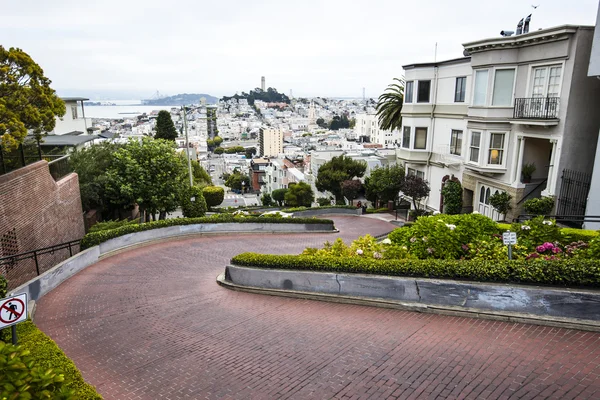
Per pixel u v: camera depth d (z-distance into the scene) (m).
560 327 6.48
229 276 11.10
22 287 9.55
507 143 19.73
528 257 8.28
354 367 5.83
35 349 5.46
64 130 39.06
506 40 18.66
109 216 27.42
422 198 29.38
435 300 7.73
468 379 5.27
